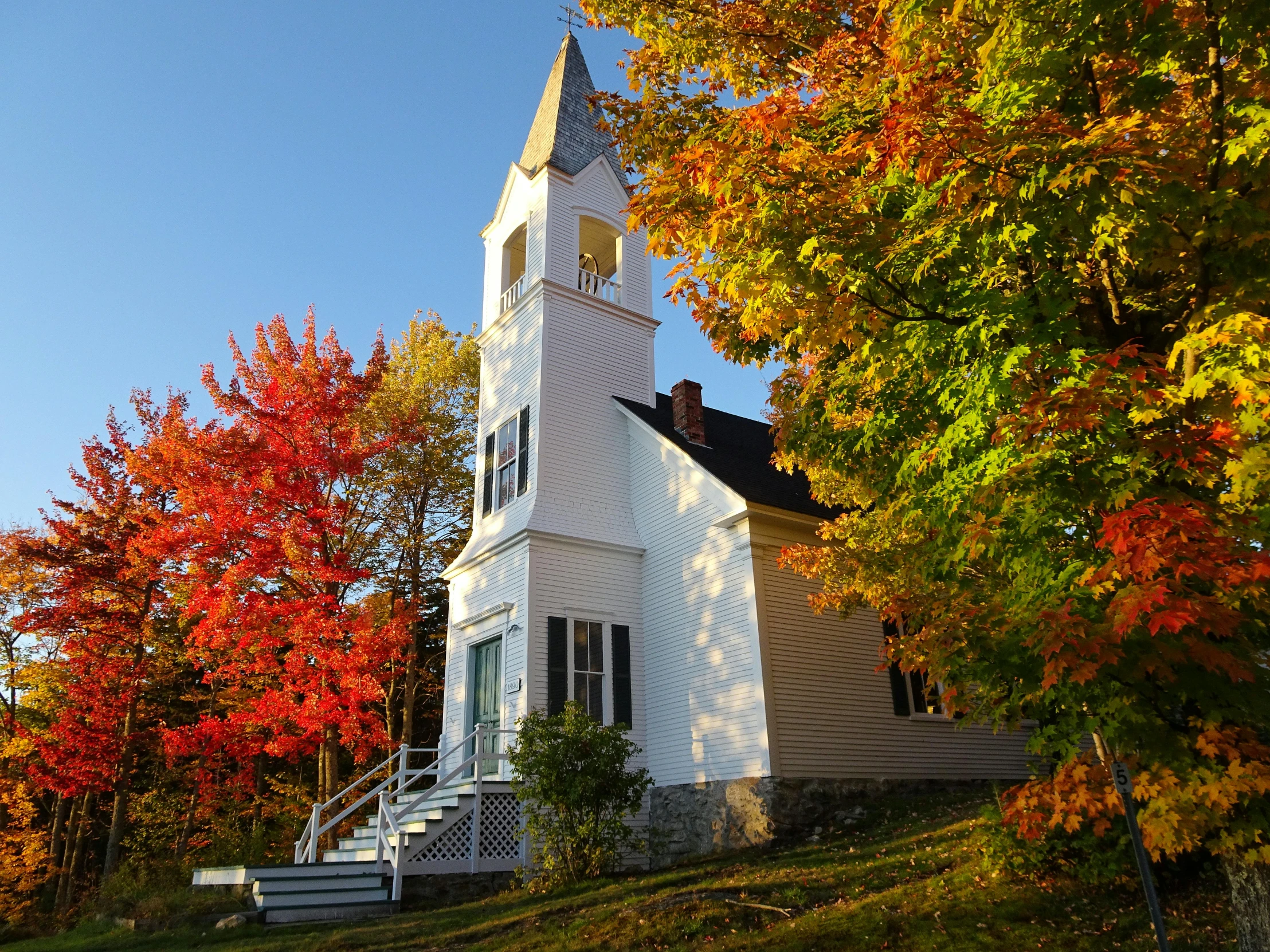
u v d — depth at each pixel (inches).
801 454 351.9
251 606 792.9
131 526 945.5
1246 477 180.9
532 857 546.6
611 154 873.5
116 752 896.9
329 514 846.5
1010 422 204.4
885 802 569.9
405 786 657.0
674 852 597.3
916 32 245.1
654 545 699.4
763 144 254.2
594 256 945.5
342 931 411.2
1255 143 199.5
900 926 299.6
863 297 242.7
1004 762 677.9
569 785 489.1
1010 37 217.0
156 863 850.1
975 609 225.3
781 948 293.4
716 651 611.5
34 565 1011.3
